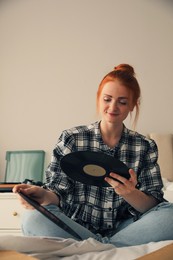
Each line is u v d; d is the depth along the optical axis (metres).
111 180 1.04
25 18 2.66
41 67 2.61
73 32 2.62
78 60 2.58
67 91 2.55
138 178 1.29
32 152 2.45
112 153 1.32
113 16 2.59
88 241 0.85
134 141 1.34
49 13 2.65
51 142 2.50
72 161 1.04
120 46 2.55
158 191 1.22
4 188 1.92
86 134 1.34
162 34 2.52
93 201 1.27
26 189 1.10
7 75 2.62
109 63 2.54
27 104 2.57
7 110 2.57
